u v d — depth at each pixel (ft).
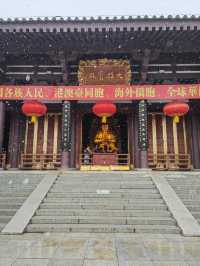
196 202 37.01
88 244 24.76
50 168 70.44
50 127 73.10
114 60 61.82
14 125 72.49
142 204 35.99
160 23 51.01
